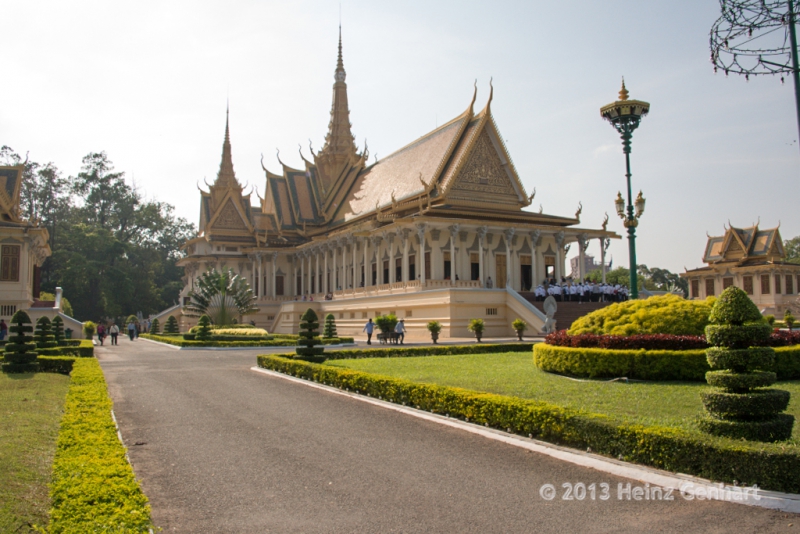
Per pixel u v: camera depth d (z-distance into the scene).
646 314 19.20
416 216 45.53
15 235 46.97
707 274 76.00
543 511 7.84
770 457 7.90
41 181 95.06
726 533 7.11
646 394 14.55
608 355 17.34
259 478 9.31
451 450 10.77
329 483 9.04
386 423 13.03
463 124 53.81
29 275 48.81
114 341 45.97
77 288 85.00
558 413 10.69
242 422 13.30
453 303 41.59
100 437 9.55
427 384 14.41
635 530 7.21
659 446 8.95
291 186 78.56
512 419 11.59
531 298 45.22
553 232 50.97
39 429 11.37
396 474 9.44
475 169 53.31
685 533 7.11
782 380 16.44
